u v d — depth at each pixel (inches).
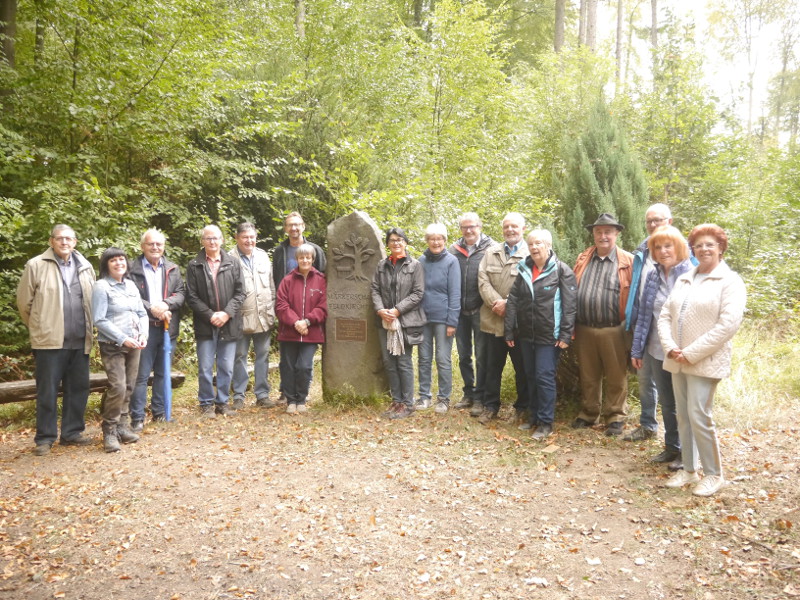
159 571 131.3
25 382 237.6
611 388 216.5
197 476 182.7
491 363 237.8
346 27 474.0
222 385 247.8
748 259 405.1
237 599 121.6
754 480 170.7
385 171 383.2
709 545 138.1
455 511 159.8
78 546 141.6
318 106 383.6
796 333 334.0
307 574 130.4
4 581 127.4
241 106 366.6
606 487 172.2
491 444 209.6
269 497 167.6
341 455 200.7
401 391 247.1
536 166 448.8
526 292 214.8
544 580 127.1
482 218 378.3
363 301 259.8
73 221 299.6
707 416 161.5
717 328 154.9
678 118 469.4
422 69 472.7
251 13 473.4
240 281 248.5
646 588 123.5
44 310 202.8
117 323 207.8
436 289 244.7
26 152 292.5
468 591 124.0
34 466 192.4
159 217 382.3
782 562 128.8
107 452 204.7
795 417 229.1
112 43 321.7
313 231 365.4
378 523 153.1
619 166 251.1
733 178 448.1
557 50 734.5
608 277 211.0
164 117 328.2
